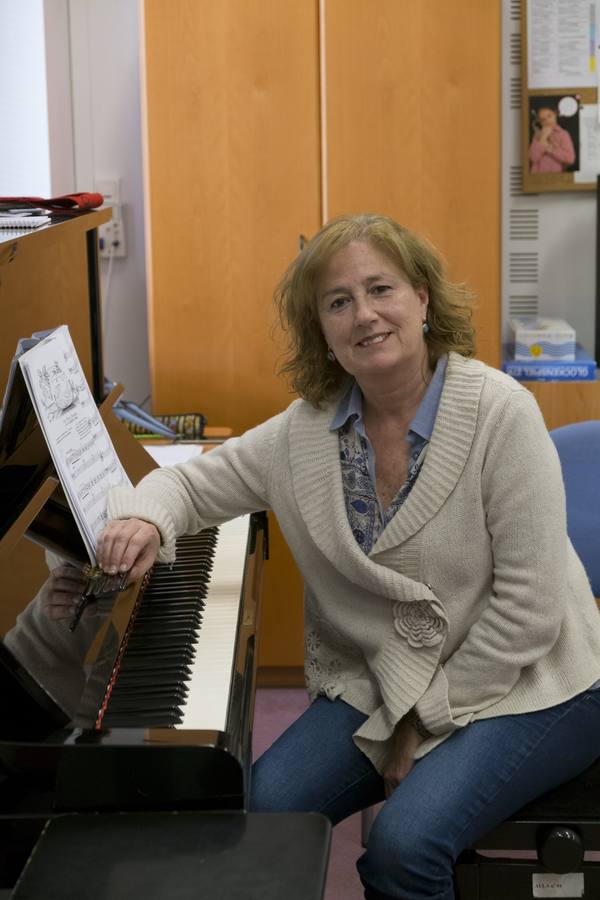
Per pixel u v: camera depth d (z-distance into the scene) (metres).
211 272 3.25
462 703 1.73
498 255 3.21
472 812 1.65
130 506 1.74
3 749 1.24
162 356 3.29
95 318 2.32
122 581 1.64
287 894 1.08
